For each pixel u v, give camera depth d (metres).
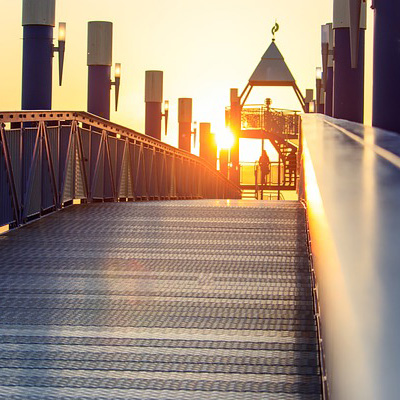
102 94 22.98
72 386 5.04
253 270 9.02
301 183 16.36
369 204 2.78
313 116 14.50
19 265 9.34
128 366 5.50
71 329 6.51
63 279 8.54
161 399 4.79
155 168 26.86
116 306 7.32
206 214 14.05
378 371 1.47
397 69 12.38
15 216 12.30
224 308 7.25
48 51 18.78
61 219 13.43
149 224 12.78
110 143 19.55
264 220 13.13
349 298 1.73
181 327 6.59
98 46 22.91
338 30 20.41
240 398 4.80
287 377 5.22
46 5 18.69
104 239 11.28
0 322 6.73
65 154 15.33
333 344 1.89
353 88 20.38
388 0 12.38
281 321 6.78
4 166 11.73
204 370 5.40
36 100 18.77
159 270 9.03
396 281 1.78
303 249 10.38
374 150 5.36
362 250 2.06
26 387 5.01
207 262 9.50
